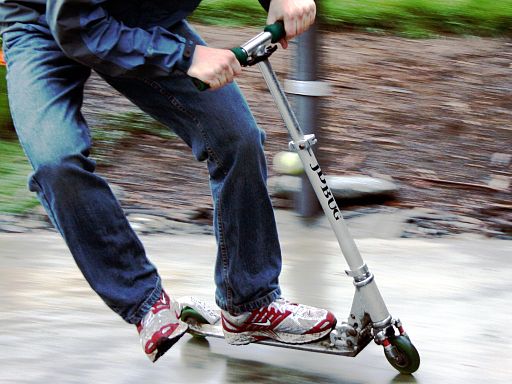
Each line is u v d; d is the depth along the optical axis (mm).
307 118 8922
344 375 5660
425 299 6812
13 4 5211
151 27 5176
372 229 8516
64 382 5574
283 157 8852
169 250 7941
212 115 5266
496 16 16516
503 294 6922
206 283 7199
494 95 12562
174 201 9148
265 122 11266
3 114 10375
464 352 5941
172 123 5426
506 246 8039
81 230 5086
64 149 4957
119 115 11156
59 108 5047
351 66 13719
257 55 5156
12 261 7609
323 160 9062
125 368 5766
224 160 5371
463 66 13961
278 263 5750
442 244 8070
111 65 4840
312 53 8750
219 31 15219
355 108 11812
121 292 5238
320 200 5477
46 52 5148
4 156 9859
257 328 5785
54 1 4660
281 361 5875
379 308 5520
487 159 10344
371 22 16234
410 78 13219
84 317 6523
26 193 9039
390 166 10070
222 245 5562
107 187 5133
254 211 5512
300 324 5688
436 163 10195
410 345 5523
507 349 5992
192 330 6148
